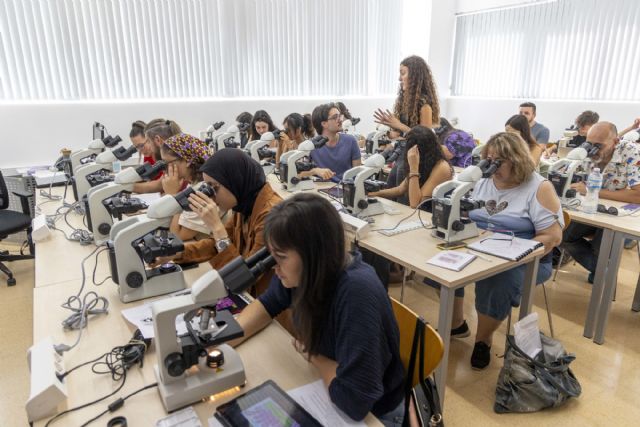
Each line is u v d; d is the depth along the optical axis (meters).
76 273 1.64
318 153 3.54
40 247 1.93
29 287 2.99
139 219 1.46
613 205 2.56
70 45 4.14
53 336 1.20
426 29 6.04
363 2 5.60
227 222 1.82
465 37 6.07
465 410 1.86
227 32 4.82
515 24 5.41
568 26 4.88
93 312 1.31
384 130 4.21
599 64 4.69
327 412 0.92
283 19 5.11
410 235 2.14
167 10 4.46
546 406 1.84
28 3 3.89
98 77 4.32
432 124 3.29
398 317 1.25
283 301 1.19
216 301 0.93
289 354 1.12
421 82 3.22
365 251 2.59
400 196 2.94
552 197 2.05
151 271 1.45
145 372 1.05
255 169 1.62
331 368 1.00
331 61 5.56
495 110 5.82
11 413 1.83
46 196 2.89
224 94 4.98
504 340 2.37
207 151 1.99
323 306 0.96
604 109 4.71
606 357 2.23
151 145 2.65
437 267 1.75
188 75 4.73
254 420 0.88
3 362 2.17
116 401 0.93
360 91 5.88
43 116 4.16
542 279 2.17
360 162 3.62
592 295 2.35
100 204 1.90
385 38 5.89
